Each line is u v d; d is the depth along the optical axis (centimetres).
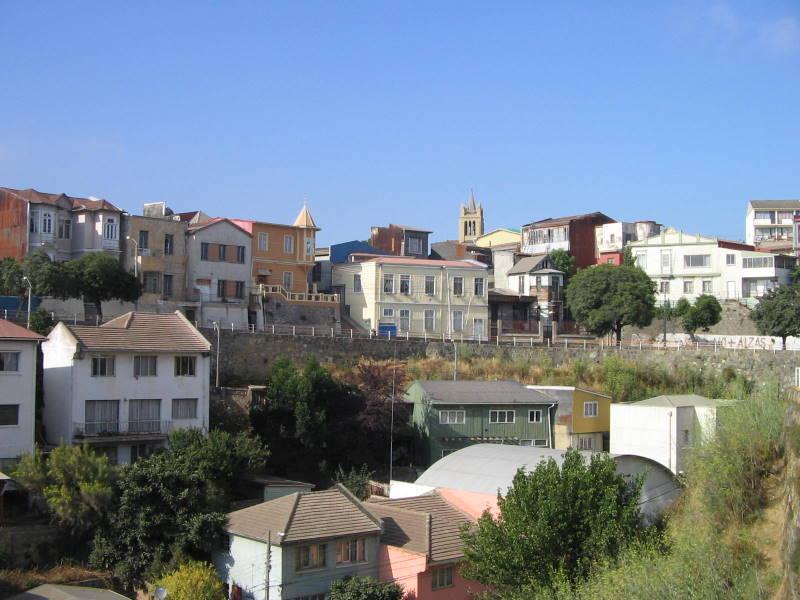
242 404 6184
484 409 6894
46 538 4681
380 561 4556
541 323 10500
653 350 8956
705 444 4703
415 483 5372
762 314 9212
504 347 8788
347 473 6175
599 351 8994
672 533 4112
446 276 9644
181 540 4581
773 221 13775
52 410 5566
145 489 4650
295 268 9375
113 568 4569
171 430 5653
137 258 8131
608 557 3806
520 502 4147
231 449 5331
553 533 4009
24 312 6781
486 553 4078
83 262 7181
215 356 7119
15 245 7850
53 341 5597
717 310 10131
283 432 6038
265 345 7431
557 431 7062
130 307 7775
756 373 8462
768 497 4194
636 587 3434
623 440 6656
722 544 3900
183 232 8494
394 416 6544
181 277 8444
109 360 5534
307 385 6144
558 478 4188
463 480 5203
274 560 4291
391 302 9362
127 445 5528
